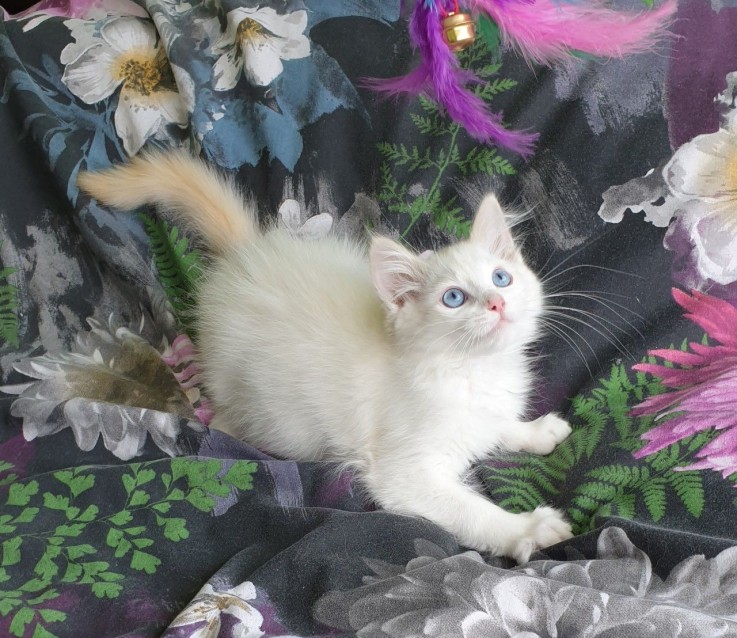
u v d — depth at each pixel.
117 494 0.52
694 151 0.58
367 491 0.56
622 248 0.59
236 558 0.49
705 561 0.46
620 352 0.58
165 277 0.65
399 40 0.62
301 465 0.55
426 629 0.44
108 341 0.63
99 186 0.61
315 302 0.60
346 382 0.58
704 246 0.58
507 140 0.59
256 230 0.64
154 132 0.65
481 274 0.56
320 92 0.63
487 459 0.57
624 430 0.54
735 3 0.59
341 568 0.48
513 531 0.52
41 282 0.64
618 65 0.59
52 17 0.67
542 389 0.59
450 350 0.56
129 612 0.48
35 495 0.52
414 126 0.62
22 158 0.64
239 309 0.61
